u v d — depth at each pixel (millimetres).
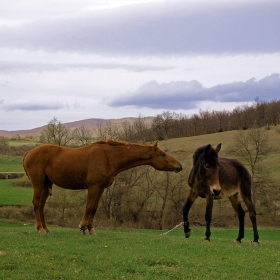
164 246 10219
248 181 12023
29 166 11781
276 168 47500
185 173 39656
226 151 56750
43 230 11891
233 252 9812
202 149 11312
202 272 7945
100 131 47875
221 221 37594
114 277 7441
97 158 11430
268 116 89750
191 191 11703
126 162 11633
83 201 37844
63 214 37125
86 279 7230
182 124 94312
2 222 33500
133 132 57312
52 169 11562
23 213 37938
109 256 8734
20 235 11344
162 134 91125
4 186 55406
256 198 41812
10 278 7152
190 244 10641
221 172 11211
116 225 37219
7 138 104375
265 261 8992
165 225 38188
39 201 11891
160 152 11742
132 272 7820
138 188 39719
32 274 7391
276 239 27781
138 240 11047
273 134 66875
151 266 8250
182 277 7598
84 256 8703
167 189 38906
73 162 11445
